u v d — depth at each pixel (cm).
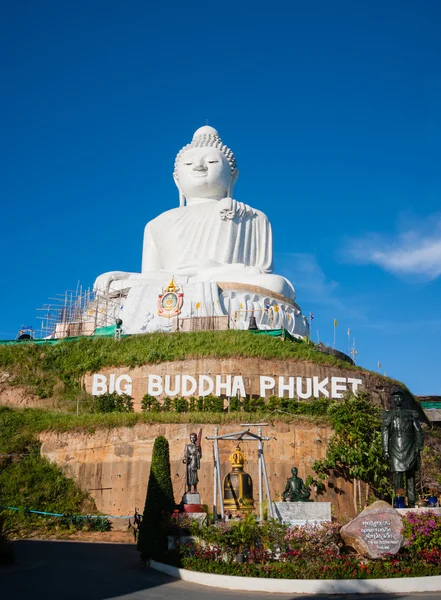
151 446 2994
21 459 3044
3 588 1570
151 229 5353
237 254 5097
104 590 1589
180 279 4753
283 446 3064
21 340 4181
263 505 2036
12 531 2497
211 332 3875
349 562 1702
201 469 2962
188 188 5481
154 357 3575
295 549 1764
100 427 3067
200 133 5794
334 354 4041
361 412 3123
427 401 4991
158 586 1653
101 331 4344
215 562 1744
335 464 2997
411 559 1748
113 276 4922
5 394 3700
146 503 1989
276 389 3475
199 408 3378
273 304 4578
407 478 2058
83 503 2917
